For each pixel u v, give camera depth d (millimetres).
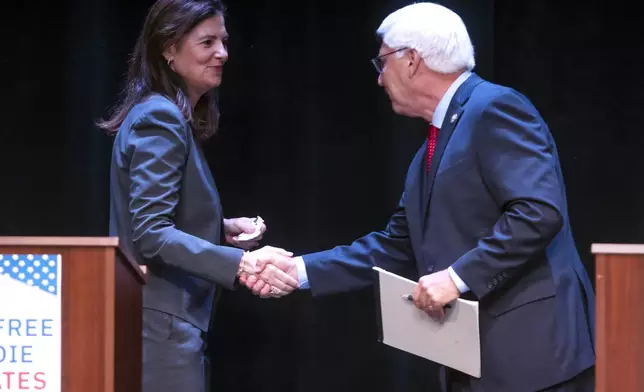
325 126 11945
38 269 5156
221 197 11930
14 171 12031
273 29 11953
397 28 7477
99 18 11945
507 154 6867
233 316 11891
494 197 7000
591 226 11422
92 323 5164
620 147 11414
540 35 11617
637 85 11414
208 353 11836
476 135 7035
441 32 7336
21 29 12008
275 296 8000
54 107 12008
